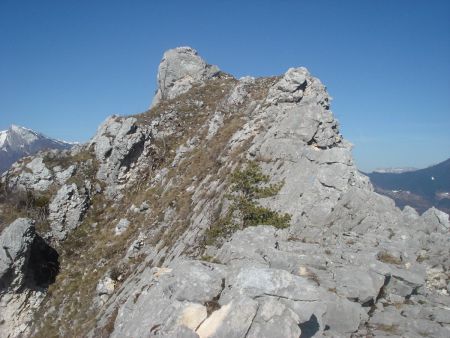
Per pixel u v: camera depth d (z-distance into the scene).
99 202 61.78
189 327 12.76
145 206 55.53
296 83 46.53
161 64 95.62
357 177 27.89
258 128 45.22
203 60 93.44
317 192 26.47
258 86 68.12
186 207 43.97
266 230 21.50
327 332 14.69
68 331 41.16
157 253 40.12
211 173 46.25
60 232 56.78
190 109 75.69
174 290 14.33
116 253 49.72
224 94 78.62
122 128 65.62
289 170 32.81
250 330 12.06
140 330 13.69
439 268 20.11
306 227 24.00
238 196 32.25
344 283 17.08
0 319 45.00
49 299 47.75
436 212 24.31
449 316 16.00
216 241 30.27
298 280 14.21
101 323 35.03
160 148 67.25
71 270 51.41
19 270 45.81
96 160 65.81
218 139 55.59
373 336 15.09
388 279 18.09
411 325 15.74
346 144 38.81
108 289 42.56
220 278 14.54
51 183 62.56
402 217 24.27
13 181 62.75
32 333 44.28
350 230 23.33
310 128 36.12
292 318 12.32
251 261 16.75
